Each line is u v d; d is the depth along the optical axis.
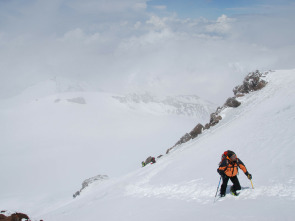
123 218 11.01
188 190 12.23
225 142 17.80
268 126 16.25
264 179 9.62
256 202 8.16
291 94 21.62
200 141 24.19
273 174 9.73
